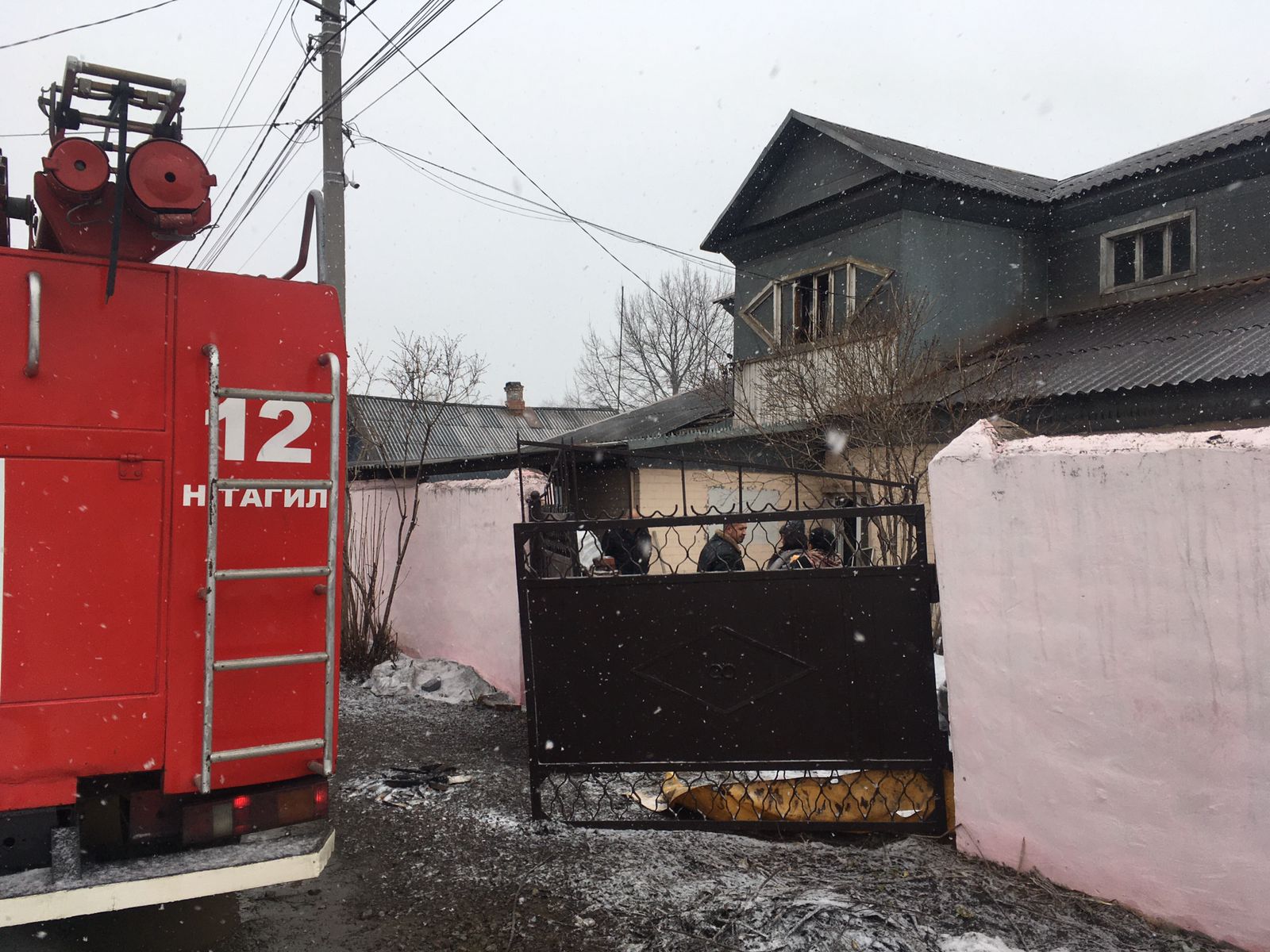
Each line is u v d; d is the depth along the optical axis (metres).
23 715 2.83
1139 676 3.24
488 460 13.97
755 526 10.59
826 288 14.32
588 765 4.56
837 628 4.30
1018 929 3.23
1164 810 3.18
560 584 4.55
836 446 9.82
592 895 3.79
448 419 25.19
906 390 9.57
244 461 3.13
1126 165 14.02
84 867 2.91
